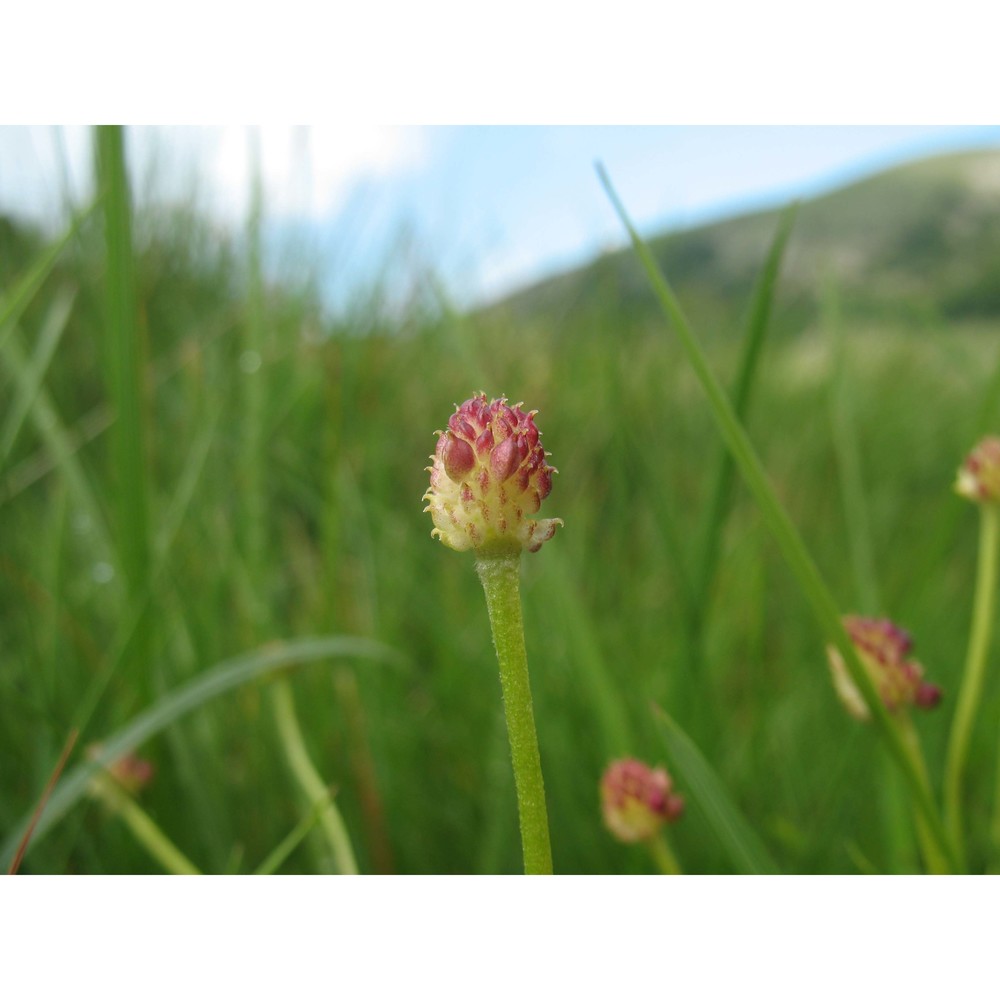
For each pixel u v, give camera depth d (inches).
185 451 7.5
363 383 9.4
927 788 3.2
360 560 7.4
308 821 3.5
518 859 5.3
